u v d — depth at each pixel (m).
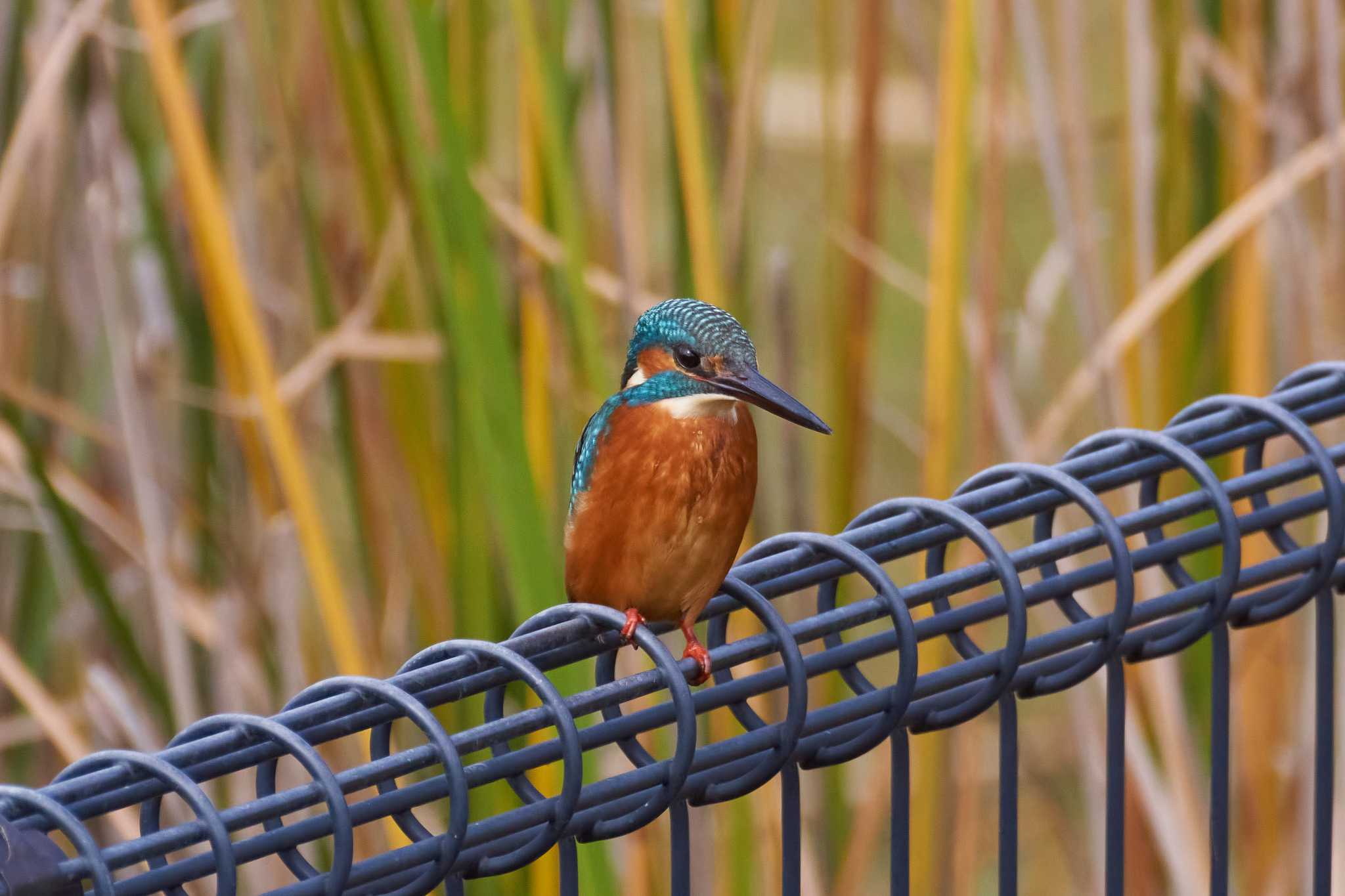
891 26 8.02
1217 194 8.01
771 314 7.46
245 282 6.42
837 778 7.63
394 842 7.59
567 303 7.03
